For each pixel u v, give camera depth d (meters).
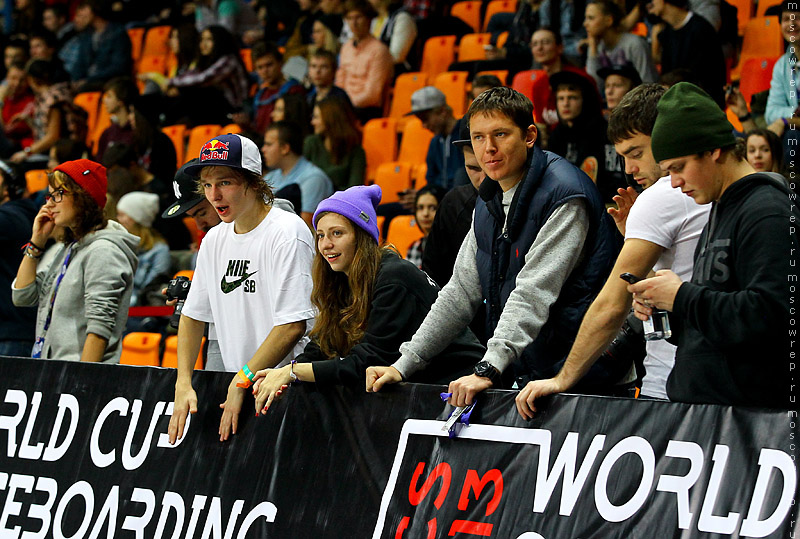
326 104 20.06
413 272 9.32
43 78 27.94
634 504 7.39
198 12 29.56
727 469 7.04
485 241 8.95
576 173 8.57
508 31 22.44
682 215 7.86
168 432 10.22
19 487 11.05
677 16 17.22
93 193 12.36
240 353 10.48
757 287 6.71
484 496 8.12
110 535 10.27
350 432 9.02
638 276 7.79
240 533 9.38
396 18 23.94
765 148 12.85
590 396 7.83
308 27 26.44
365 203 9.45
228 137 10.11
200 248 10.73
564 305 8.59
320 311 9.73
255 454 9.55
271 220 10.27
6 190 15.05
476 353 9.34
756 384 7.02
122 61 28.69
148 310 16.62
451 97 21.91
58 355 12.31
